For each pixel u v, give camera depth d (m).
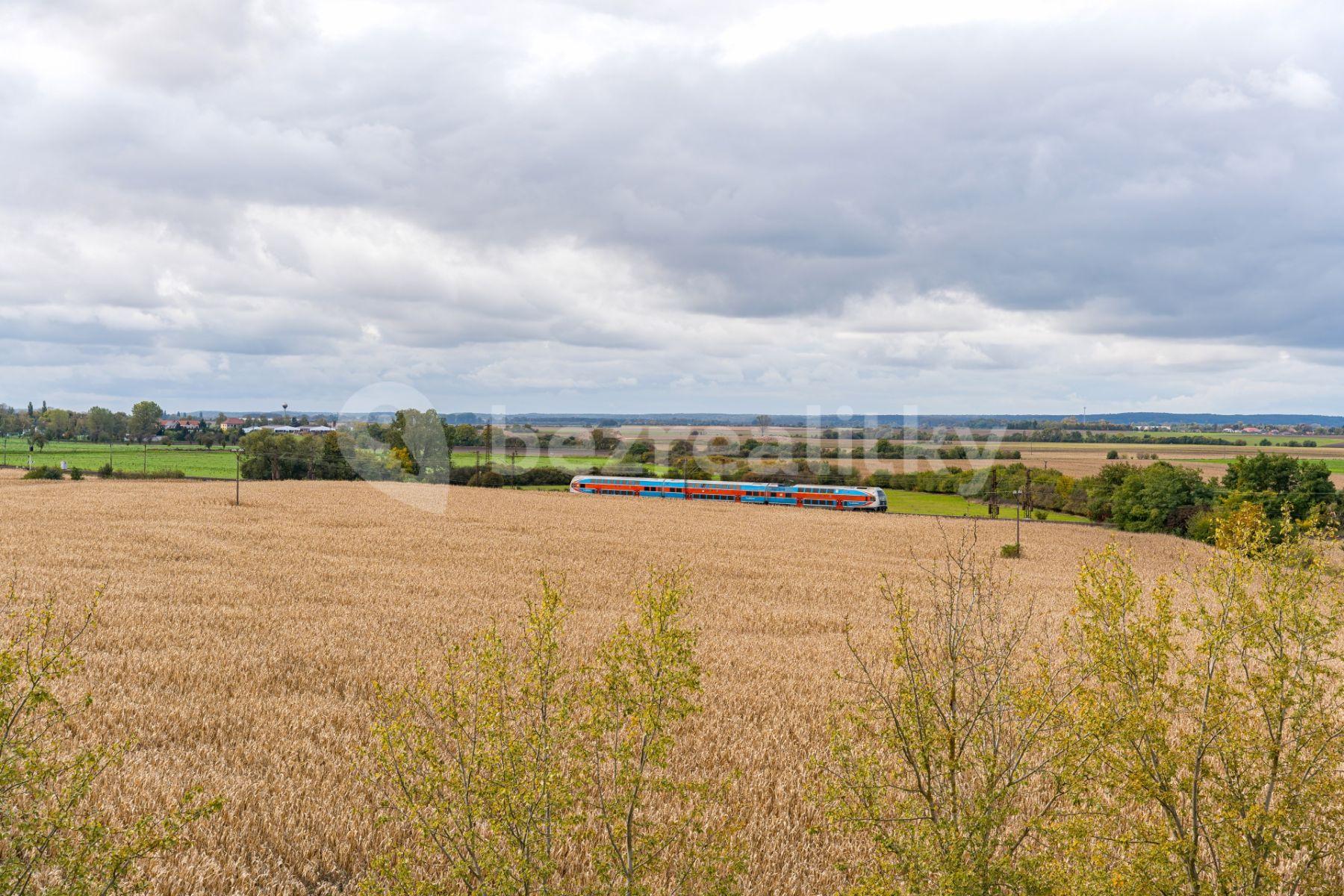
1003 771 6.93
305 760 12.49
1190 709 7.25
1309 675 7.30
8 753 6.37
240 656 19.27
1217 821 6.87
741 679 19.11
